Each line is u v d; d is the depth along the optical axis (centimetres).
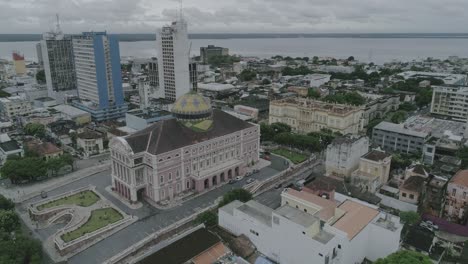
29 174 15825
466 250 10544
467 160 16088
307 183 14350
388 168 15612
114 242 11862
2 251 9744
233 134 16962
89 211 13712
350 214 10900
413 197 13162
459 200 12681
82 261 10938
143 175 14738
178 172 14938
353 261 10188
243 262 9638
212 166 16362
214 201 14600
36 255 10138
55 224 13200
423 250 10681
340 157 15938
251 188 15788
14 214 12038
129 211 13850
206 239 10444
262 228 10550
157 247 10606
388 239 10294
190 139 15575
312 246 9369
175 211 13875
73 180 16688
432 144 17700
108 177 17088
